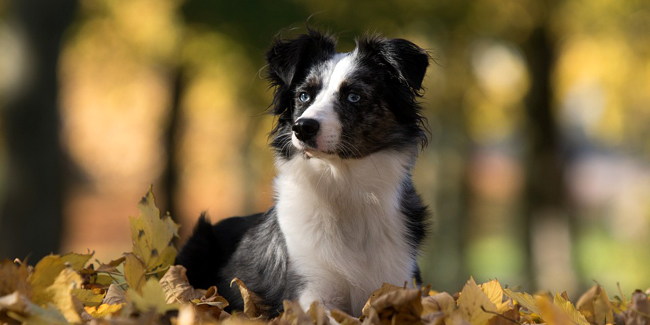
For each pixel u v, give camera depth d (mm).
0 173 14891
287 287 4945
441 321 3928
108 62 20672
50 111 13594
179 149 20062
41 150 13539
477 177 24328
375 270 5051
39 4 13305
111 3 18969
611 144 26625
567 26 19297
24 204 13477
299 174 5160
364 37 5523
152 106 24203
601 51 20078
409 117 5434
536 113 19750
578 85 22922
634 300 4477
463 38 19438
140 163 28422
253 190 24547
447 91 20453
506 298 5207
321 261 4914
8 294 3738
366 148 5172
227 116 22812
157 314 3762
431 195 22734
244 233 5625
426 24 18922
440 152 22125
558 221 19984
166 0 18641
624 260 21766
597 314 4809
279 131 5539
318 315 3938
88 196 28688
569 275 20047
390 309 3811
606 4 18656
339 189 5055
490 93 21172
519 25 19328
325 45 5617
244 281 5246
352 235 5066
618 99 21266
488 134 24969
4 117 13641
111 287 4539
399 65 5312
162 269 5293
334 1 17562
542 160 19875
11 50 13547
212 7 17031
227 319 3975
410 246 5195
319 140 4969
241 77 18812
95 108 26500
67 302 3766
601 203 31219
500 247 27234
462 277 22406
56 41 13594
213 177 25953
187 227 20641
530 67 19688
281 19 16891
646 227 22812
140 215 5285
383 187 5156
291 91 5504
